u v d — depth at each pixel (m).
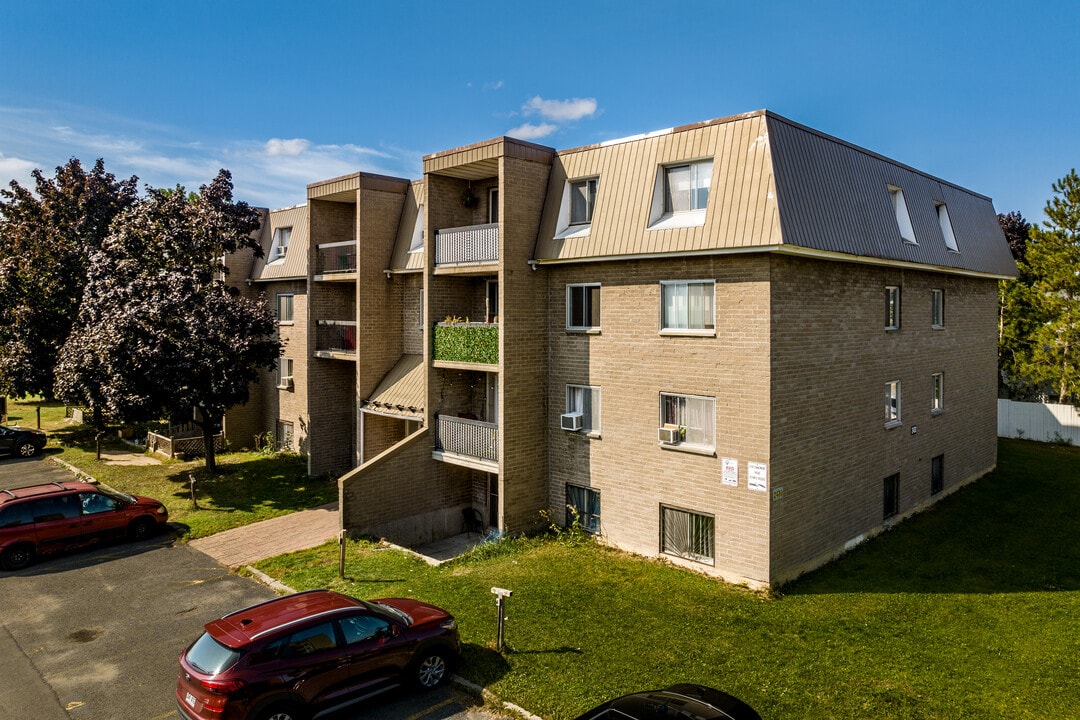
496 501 19.45
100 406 21.84
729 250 13.64
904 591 14.02
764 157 13.66
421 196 21.03
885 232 16.39
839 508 15.98
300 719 8.47
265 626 8.64
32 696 9.98
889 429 17.88
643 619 12.17
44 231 28.14
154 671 10.70
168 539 17.28
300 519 18.83
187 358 20.83
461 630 11.50
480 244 17.28
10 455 26.59
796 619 12.42
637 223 15.34
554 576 14.39
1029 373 32.41
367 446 21.06
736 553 14.23
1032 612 13.02
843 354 15.87
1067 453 27.83
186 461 25.83
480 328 17.34
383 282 21.31
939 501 20.62
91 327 21.67
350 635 9.07
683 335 14.88
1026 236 41.94
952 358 21.28
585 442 16.94
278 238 27.09
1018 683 10.19
